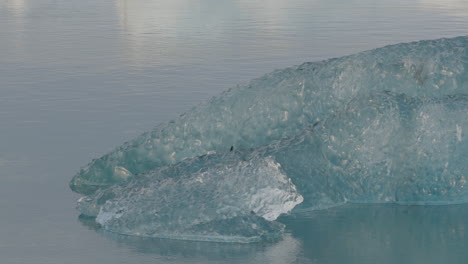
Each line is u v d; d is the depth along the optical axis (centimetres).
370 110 1579
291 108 1683
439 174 1544
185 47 3619
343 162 1564
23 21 4959
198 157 1590
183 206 1383
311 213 1459
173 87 2612
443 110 1571
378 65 1683
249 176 1427
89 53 3488
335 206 1507
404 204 1531
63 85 2662
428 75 1664
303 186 1514
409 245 1298
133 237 1334
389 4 5925
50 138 1917
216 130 1678
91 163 1636
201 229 1335
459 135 1556
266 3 6038
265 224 1354
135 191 1437
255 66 3059
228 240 1319
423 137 1557
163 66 3069
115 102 2356
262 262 1226
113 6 5928
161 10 5525
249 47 3588
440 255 1255
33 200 1489
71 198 1507
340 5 5875
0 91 2552
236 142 1677
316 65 1733
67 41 3944
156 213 1373
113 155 1648
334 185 1542
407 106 1590
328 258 1242
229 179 1429
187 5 5888
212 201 1391
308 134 1590
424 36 4019
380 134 1564
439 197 1539
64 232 1341
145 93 2505
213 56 3316
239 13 5253
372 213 1466
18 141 1888
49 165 1698
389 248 1285
